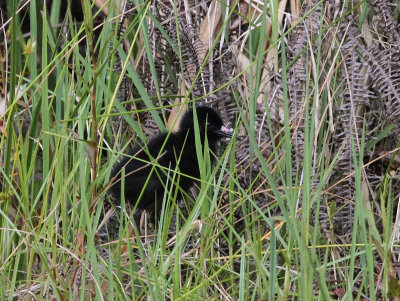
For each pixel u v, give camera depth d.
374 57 9.75
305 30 9.90
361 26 10.02
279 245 8.89
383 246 7.14
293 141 9.62
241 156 9.81
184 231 7.57
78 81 9.58
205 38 10.50
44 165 8.48
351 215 9.32
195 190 10.15
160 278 7.22
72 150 9.27
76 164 8.16
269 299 6.57
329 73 9.49
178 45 9.77
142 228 10.21
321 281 6.37
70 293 7.00
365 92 9.67
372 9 10.34
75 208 8.06
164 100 10.61
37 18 10.80
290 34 10.39
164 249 7.76
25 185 7.88
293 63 9.62
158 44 10.45
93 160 7.64
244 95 10.28
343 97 9.77
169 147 9.66
